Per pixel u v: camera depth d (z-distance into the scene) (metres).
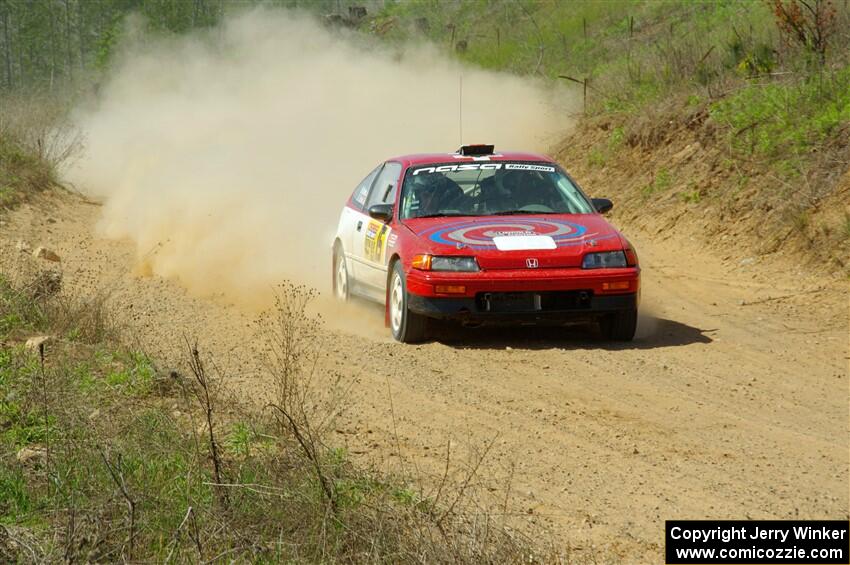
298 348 14.86
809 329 16.19
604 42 46.00
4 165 31.52
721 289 19.67
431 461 10.38
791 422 11.52
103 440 9.72
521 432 11.30
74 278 20.30
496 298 14.88
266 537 8.20
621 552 8.33
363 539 8.02
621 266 15.16
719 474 9.96
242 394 12.48
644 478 9.90
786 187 22.30
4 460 9.59
